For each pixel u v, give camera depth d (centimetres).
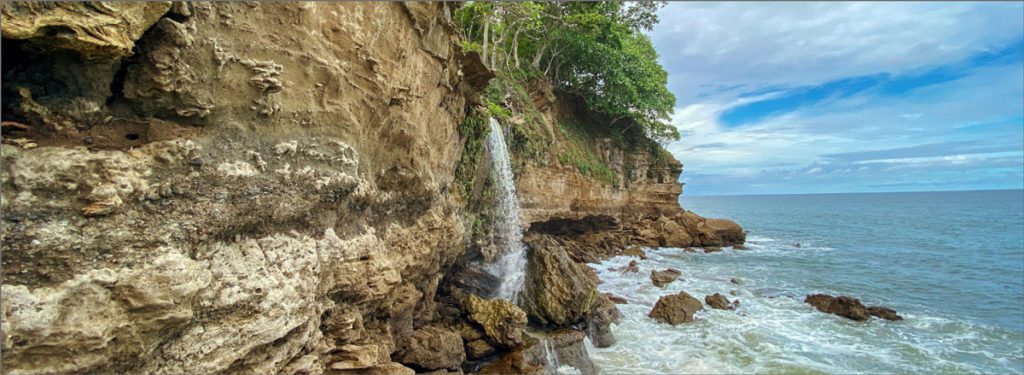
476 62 1296
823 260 3819
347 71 742
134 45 464
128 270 438
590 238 3569
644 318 1889
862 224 8644
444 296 1414
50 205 406
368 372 780
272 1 609
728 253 4009
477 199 1627
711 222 4619
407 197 1043
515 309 1261
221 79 546
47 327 388
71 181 419
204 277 504
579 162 3397
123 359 441
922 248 4916
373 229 884
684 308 1912
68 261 409
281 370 616
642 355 1497
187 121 527
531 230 2862
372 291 827
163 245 470
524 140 2558
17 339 377
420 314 1180
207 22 529
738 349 1598
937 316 2162
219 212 534
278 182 621
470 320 1278
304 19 654
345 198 768
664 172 4662
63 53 434
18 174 393
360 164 835
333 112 718
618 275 2773
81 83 451
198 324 505
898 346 1711
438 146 1205
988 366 1551
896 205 17738
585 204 3475
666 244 4100
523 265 1653
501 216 1908
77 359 407
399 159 990
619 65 3691
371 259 832
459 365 1110
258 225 595
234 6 559
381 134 902
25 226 392
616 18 3816
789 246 4853
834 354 1605
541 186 2878
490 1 2470
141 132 495
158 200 480
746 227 7994
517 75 3195
